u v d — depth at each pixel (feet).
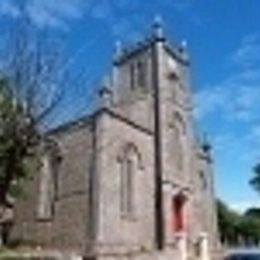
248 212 317.63
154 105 148.56
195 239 146.82
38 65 65.57
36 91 64.75
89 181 116.98
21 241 127.75
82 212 115.85
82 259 101.35
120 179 123.13
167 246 129.08
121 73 167.02
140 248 121.80
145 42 162.91
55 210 124.47
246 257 73.20
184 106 162.50
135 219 124.98
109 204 115.96
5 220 126.00
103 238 110.83
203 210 163.94
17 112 64.23
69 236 117.19
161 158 139.85
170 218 135.44
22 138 64.08
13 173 66.28
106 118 121.70
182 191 147.74
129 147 129.90
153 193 135.95
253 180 193.36
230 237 299.17
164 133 143.74
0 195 63.98
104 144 119.03
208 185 171.32
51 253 101.96
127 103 158.40
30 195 133.69
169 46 163.73
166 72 157.17
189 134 162.30
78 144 123.85
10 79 64.85
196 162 165.89
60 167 127.34
